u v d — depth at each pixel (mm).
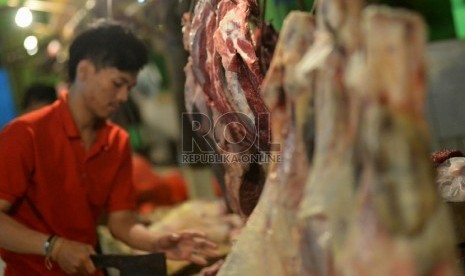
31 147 2598
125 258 2414
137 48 2646
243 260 1440
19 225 2541
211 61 2219
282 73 1377
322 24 1250
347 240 1188
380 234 1139
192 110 2525
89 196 2754
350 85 1182
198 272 3133
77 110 2697
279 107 1387
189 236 2822
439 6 4320
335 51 1225
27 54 5168
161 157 5898
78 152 2691
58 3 4840
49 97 4113
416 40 1121
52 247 2494
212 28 2244
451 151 1938
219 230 3395
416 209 1115
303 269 1285
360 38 1178
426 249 1114
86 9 4184
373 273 1142
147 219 4004
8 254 2662
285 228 1350
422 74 1122
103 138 2779
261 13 2158
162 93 5910
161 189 4730
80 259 2449
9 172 2559
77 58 2660
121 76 2631
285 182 1353
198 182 4781
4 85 6070
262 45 2123
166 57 4055
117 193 2871
